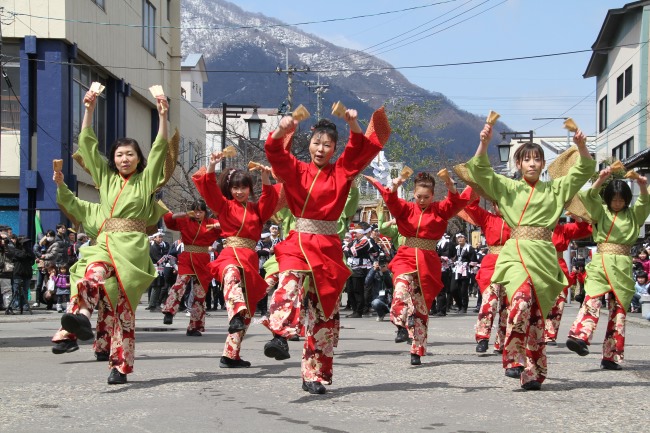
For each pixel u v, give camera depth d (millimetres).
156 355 9969
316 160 6984
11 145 24484
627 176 9141
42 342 11508
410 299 9438
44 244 20281
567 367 9297
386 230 12539
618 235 9086
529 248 7414
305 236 6918
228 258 8805
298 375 8195
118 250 7379
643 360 10117
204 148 47844
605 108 39062
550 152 52094
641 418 6160
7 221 25156
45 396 6879
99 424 5797
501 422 5992
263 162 40188
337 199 6926
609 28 35688
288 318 6719
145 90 33656
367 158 6902
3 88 24344
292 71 41656
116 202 7461
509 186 7574
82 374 8156
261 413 6234
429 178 9727
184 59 61531
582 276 12523
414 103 39188
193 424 5824
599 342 12781
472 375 8414
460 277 20781
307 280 7004
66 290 19016
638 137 32438
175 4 39312
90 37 26359
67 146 24609
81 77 26609
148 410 6305
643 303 18000
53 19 23891
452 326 15914
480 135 7465
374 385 7652
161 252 20078
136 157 7602
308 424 5867
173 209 38031
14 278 18188
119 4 29797
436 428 5777
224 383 7637
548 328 11812
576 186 7473
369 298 18812
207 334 13211
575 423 5973
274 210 9070
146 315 18250
